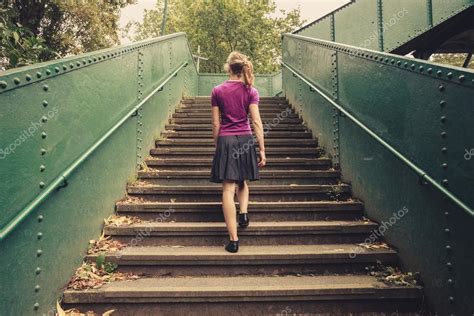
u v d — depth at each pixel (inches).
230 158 115.4
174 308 94.7
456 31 284.7
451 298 86.7
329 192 150.8
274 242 123.5
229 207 114.2
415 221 103.0
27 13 313.6
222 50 804.6
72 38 358.9
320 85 199.3
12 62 156.3
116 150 140.4
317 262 110.0
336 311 95.9
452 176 86.7
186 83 339.6
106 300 93.9
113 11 403.5
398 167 113.0
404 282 99.9
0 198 73.0
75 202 105.3
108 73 134.0
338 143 169.0
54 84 95.2
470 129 80.5
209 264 108.7
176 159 176.7
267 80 537.0
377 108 127.1
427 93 97.2
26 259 81.2
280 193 150.0
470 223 80.6
